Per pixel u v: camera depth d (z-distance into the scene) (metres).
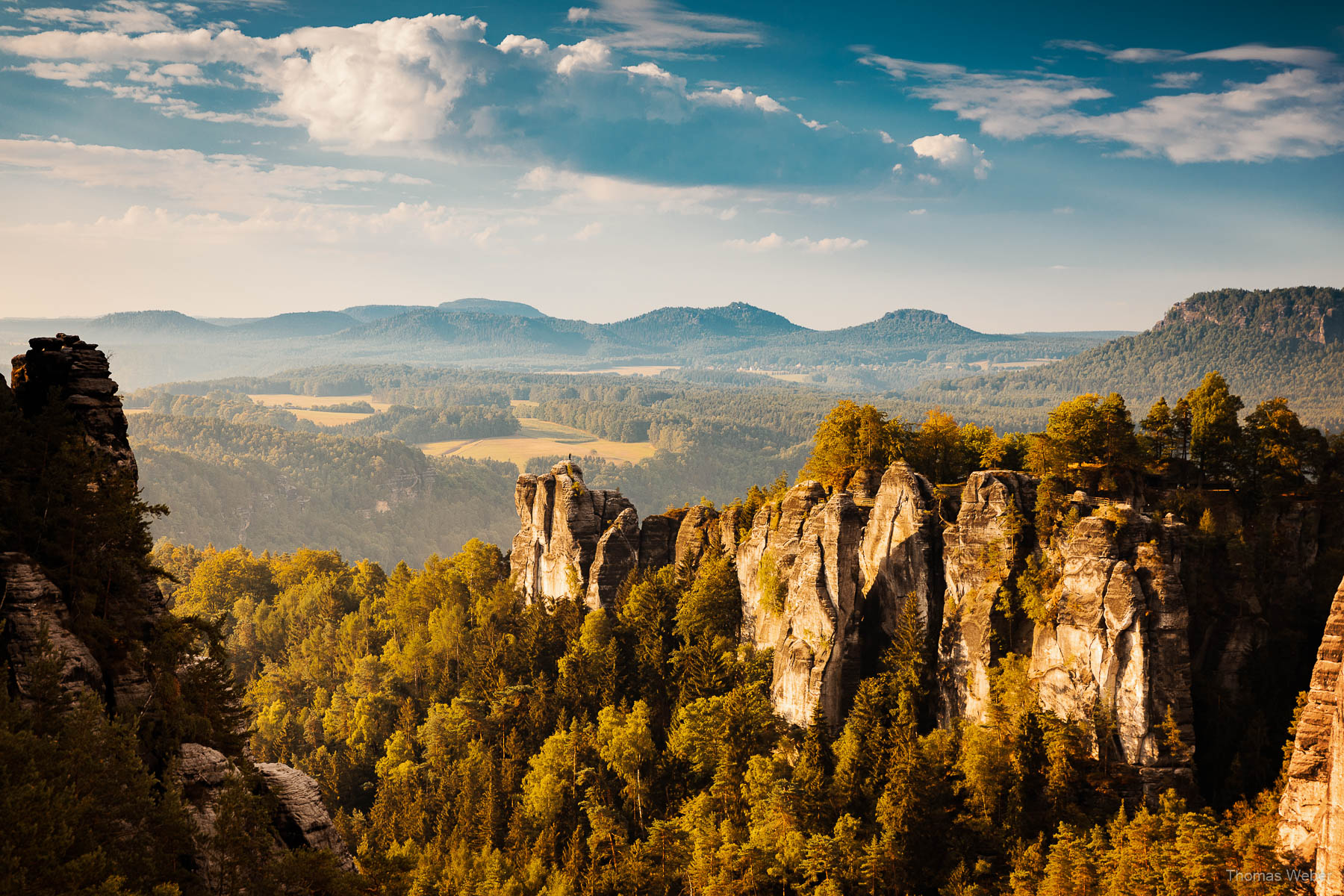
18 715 50.66
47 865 43.28
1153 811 92.50
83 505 67.00
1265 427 112.44
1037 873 87.12
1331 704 74.88
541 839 115.38
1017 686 100.69
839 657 116.38
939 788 97.88
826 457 138.88
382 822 131.62
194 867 54.25
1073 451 110.56
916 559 113.75
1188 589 102.00
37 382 78.31
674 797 117.69
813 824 101.56
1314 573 107.50
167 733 63.06
